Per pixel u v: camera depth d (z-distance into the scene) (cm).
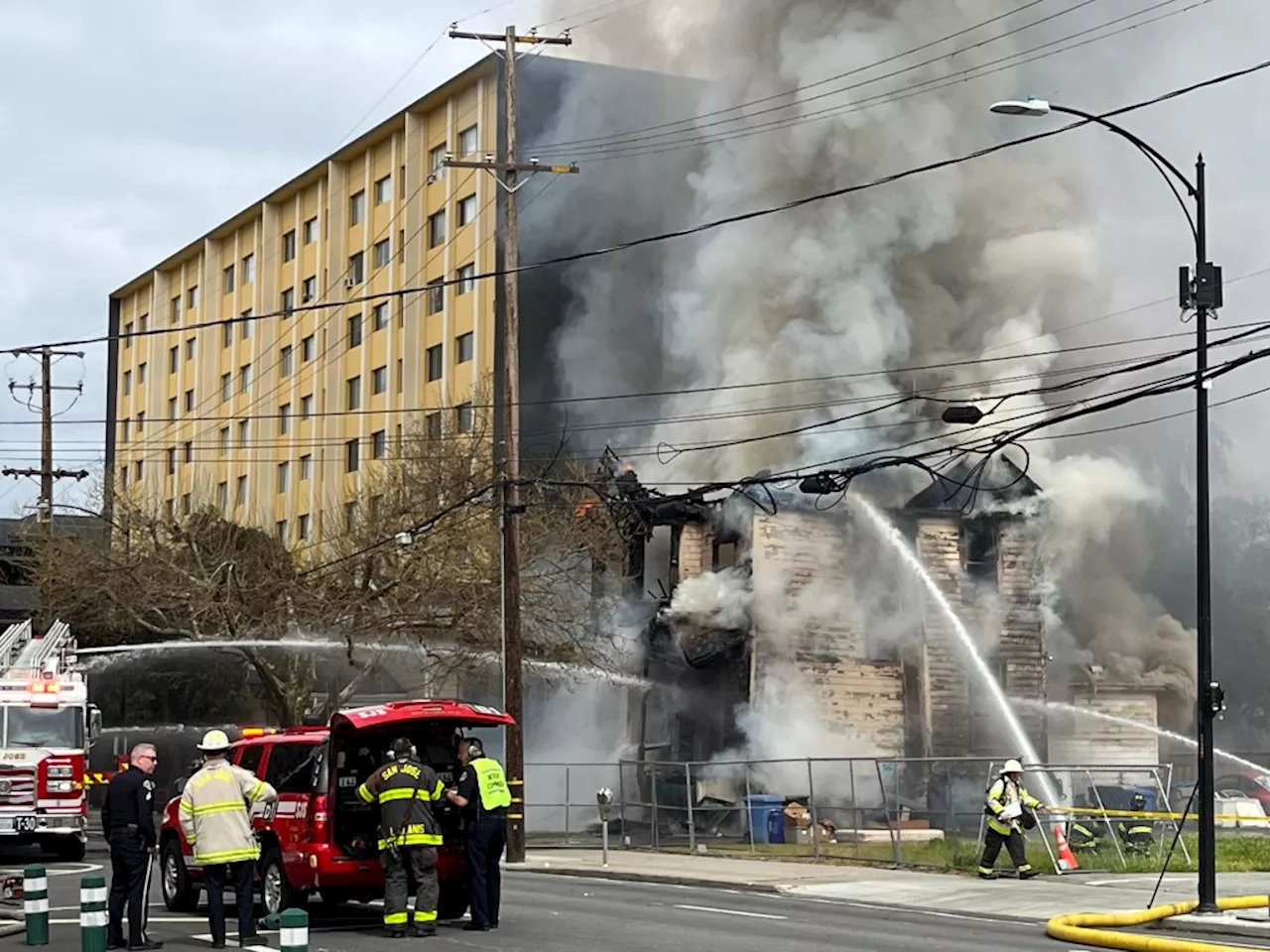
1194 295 1833
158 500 5238
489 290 5572
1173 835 2577
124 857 1479
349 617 3872
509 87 2972
